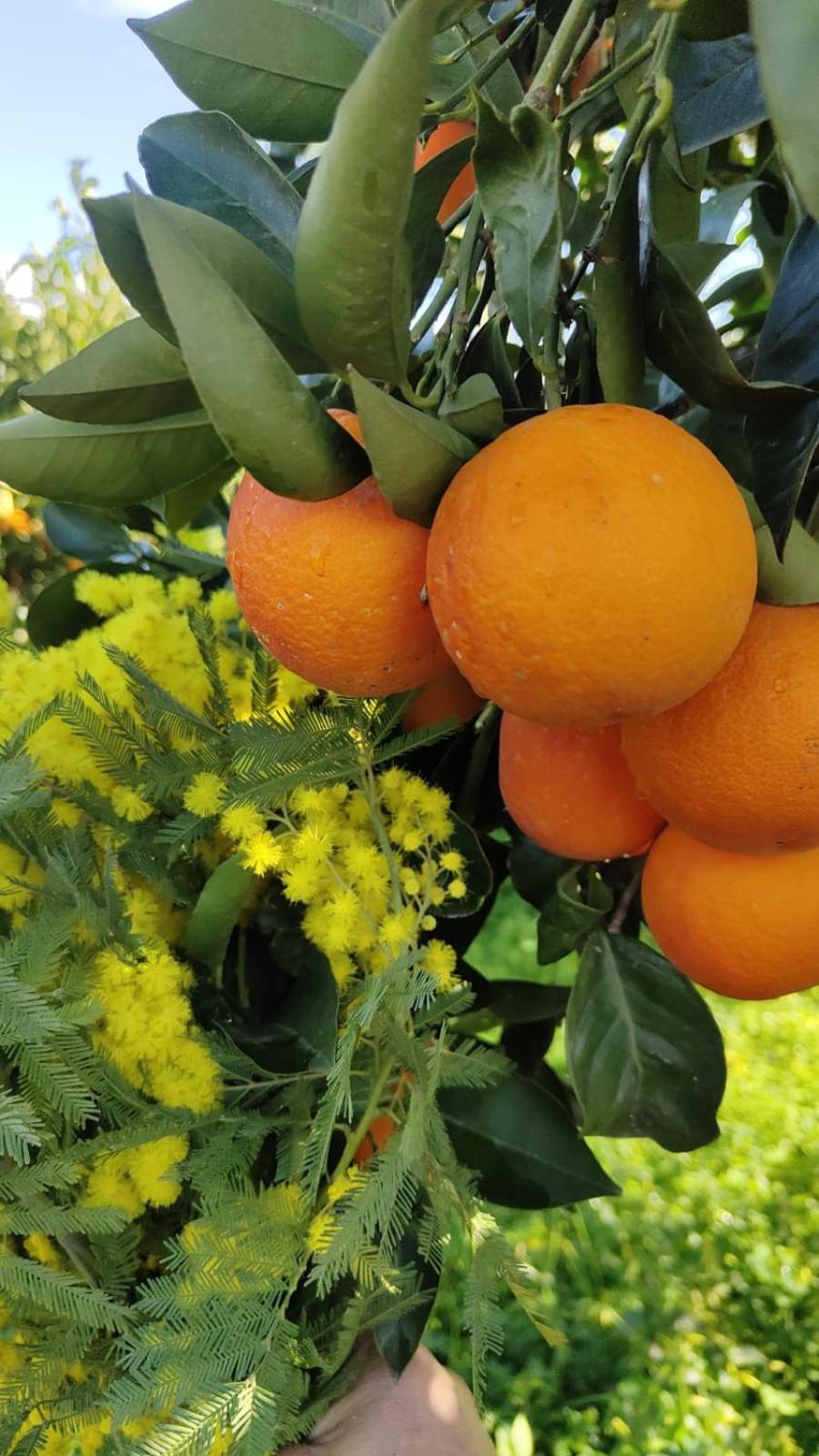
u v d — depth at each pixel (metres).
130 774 0.49
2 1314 0.46
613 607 0.33
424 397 0.41
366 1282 0.43
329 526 0.37
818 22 0.30
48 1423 0.46
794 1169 1.55
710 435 0.44
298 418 0.34
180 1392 0.41
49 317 2.07
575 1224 1.51
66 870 0.46
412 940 0.46
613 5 0.46
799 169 0.30
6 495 1.81
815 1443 1.29
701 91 0.46
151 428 0.41
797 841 0.40
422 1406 0.55
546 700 0.35
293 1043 0.50
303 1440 0.53
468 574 0.34
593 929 0.58
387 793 0.50
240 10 0.46
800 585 0.38
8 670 0.51
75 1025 0.43
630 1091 0.55
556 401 0.38
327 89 0.47
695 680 0.35
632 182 0.37
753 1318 1.42
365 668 0.39
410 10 0.30
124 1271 0.46
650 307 0.38
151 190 0.42
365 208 0.33
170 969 0.47
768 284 0.60
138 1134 0.44
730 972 0.44
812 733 0.38
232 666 0.53
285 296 0.37
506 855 0.64
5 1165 0.44
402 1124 0.46
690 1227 1.51
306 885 0.47
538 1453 1.30
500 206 0.38
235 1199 0.44
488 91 0.51
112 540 0.74
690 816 0.41
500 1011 0.64
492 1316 0.44
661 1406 1.31
